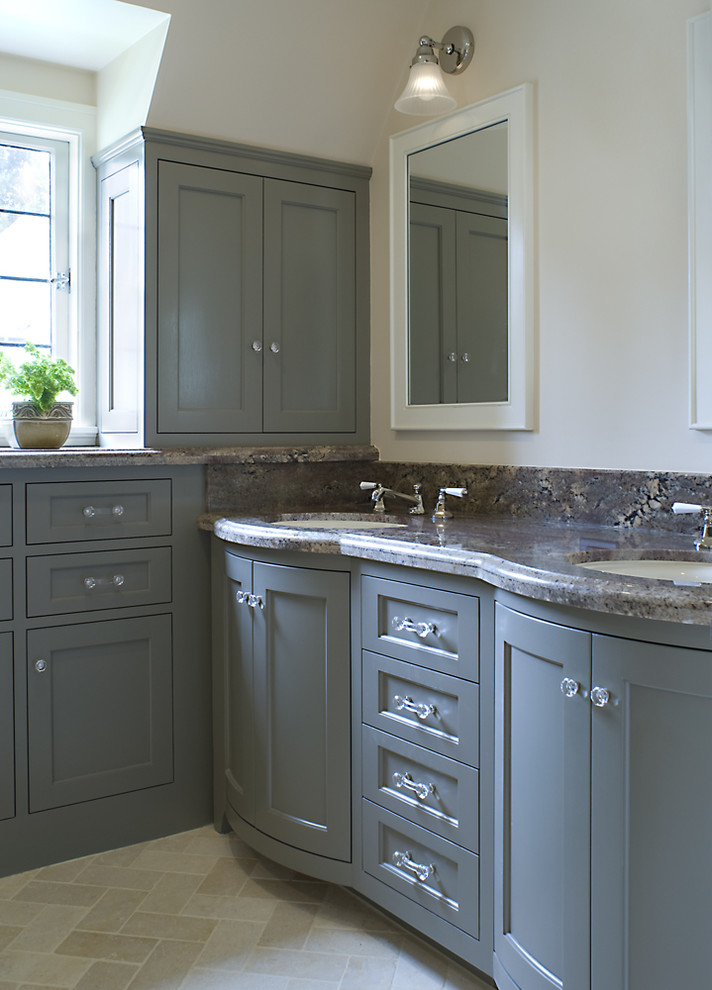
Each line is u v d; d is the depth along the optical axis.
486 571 1.67
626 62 2.09
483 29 2.46
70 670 2.41
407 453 2.83
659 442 2.05
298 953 1.98
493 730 1.72
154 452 2.48
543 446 2.34
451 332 2.59
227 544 2.43
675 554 1.81
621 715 1.41
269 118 2.67
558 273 2.27
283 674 2.21
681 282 1.99
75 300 2.90
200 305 2.66
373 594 2.01
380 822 2.02
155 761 2.55
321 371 2.89
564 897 1.52
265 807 2.28
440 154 2.62
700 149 1.92
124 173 2.68
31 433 2.56
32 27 2.49
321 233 2.87
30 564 2.33
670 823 1.37
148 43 2.48
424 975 1.90
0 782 2.31
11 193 2.81
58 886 2.27
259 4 2.40
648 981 1.41
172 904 2.19
